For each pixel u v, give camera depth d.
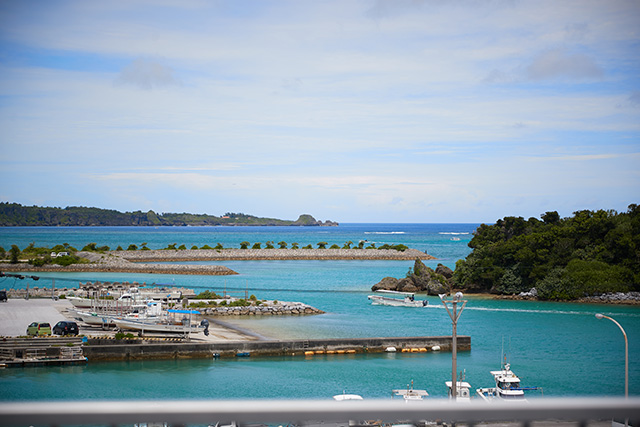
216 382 41.88
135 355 48.31
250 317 74.44
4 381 40.69
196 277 133.12
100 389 39.16
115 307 63.56
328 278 132.25
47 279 118.31
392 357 51.84
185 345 49.47
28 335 49.41
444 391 40.12
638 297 97.12
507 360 50.66
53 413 3.66
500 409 3.94
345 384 41.78
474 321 74.50
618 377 45.16
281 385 41.34
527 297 102.19
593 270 101.12
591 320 76.31
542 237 109.25
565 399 4.00
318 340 52.78
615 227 109.62
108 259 149.38
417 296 106.00
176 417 3.75
